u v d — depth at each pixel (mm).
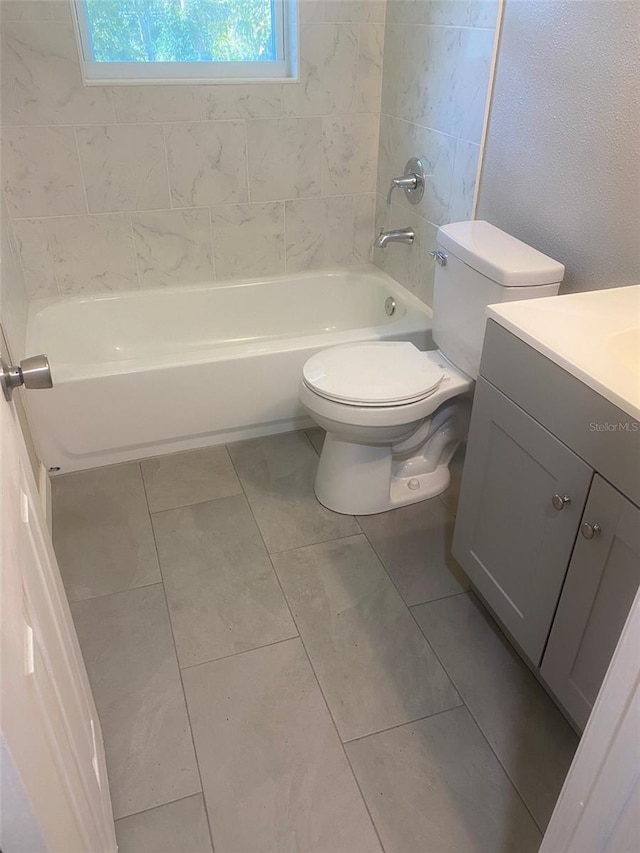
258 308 2828
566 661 1326
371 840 1251
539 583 1386
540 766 1383
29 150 2297
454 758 1395
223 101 2436
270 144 2574
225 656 1613
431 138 2299
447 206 2279
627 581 1119
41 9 2104
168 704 1496
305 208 2756
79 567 1871
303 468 2307
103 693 1519
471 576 1688
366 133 2689
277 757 1392
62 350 2479
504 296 1641
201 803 1308
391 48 2473
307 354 2318
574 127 1599
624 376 1119
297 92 2514
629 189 1467
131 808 1297
